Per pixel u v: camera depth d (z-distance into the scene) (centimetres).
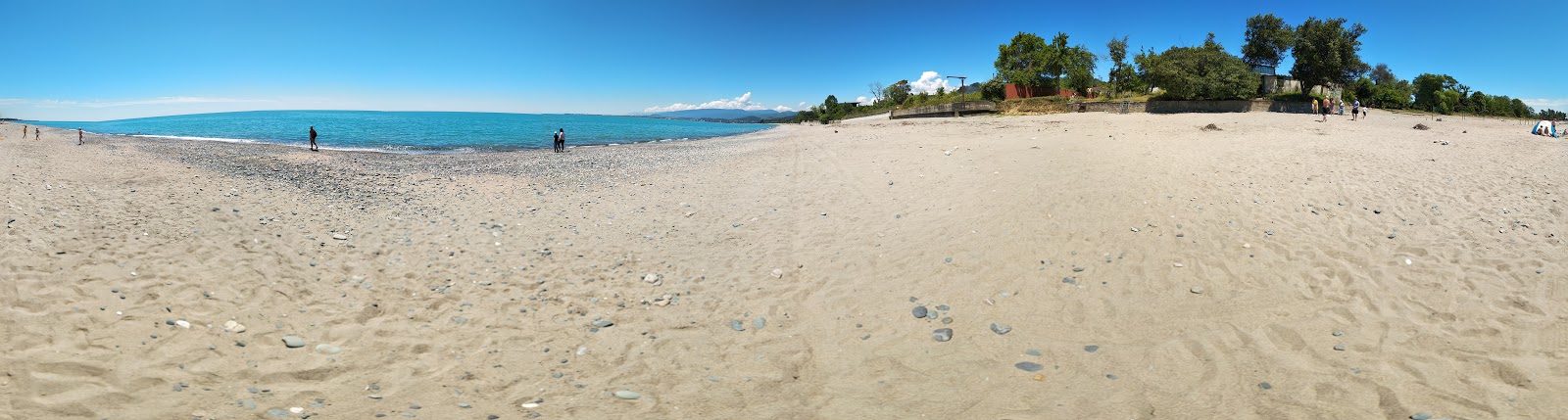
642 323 641
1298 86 5903
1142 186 1138
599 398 465
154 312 596
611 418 432
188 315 597
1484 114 6800
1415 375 459
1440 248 784
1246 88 4697
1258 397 439
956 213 1064
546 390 480
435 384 485
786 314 666
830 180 1518
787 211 1205
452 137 4916
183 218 1039
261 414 418
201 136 4916
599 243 998
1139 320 603
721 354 556
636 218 1191
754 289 754
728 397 468
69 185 1357
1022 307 654
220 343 540
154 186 1411
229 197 1303
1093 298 669
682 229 1095
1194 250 806
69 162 1927
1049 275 743
